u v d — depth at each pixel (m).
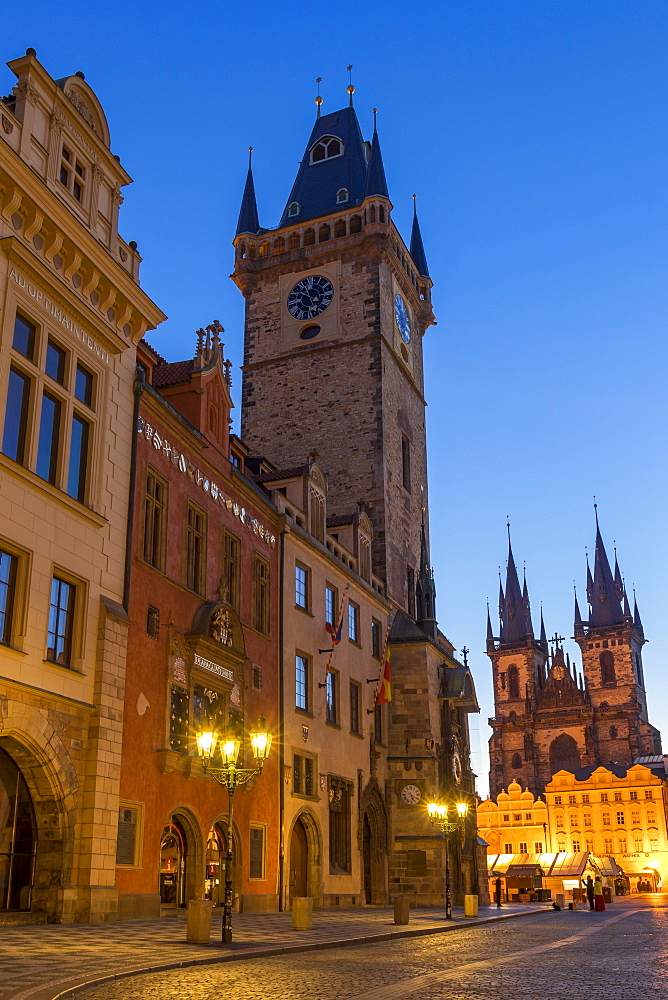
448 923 34.44
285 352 67.75
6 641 24.58
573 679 188.12
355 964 19.19
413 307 74.88
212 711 35.12
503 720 189.75
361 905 47.59
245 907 35.88
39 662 25.31
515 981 16.41
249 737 37.75
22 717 24.41
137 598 30.64
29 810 25.75
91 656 27.66
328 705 47.12
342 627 49.66
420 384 73.69
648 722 193.00
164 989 14.52
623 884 123.94
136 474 31.27
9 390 25.78
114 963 16.95
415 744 54.50
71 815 25.97
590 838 148.00
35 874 25.45
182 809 31.92
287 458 65.12
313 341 67.06
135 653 30.08
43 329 27.08
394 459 64.81
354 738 49.72
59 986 13.93
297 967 18.31
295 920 27.91
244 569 39.56
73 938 21.09
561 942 26.83
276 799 39.84
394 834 53.03
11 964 16.27
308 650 45.06
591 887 56.34
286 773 40.84
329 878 44.34
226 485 38.69
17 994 13.09
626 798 147.62
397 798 53.50
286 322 68.69
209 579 36.12
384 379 64.81
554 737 185.38
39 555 25.78
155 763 30.48
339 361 65.94
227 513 38.47
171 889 31.58
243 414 67.69
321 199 73.69
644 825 145.25
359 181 73.50
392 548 61.53
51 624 26.50
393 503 63.19
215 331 39.41
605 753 182.12
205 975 16.44
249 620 39.50
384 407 64.12
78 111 30.06
